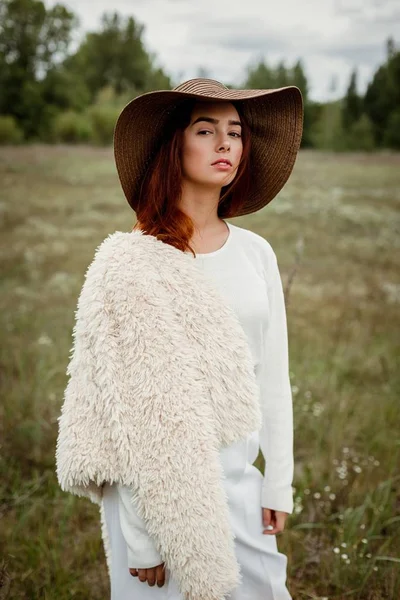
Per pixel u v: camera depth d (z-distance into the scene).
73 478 1.39
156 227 1.55
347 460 3.12
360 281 7.55
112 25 70.94
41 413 3.39
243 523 1.63
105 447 1.37
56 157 25.03
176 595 1.47
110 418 1.36
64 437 1.40
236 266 1.61
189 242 1.59
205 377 1.45
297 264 2.63
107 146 35.44
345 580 2.24
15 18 54.66
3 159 23.03
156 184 1.57
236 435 1.50
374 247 9.82
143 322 1.38
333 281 7.47
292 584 2.27
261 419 1.56
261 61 58.78
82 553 2.40
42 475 2.97
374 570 2.28
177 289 1.46
